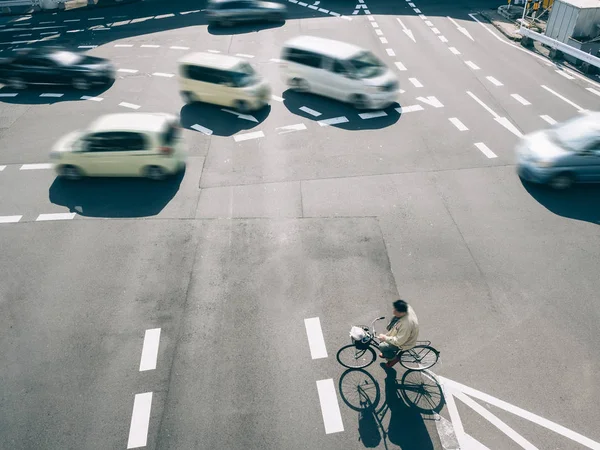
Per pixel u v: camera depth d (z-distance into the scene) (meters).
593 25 19.08
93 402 8.27
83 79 18.53
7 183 13.70
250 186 13.16
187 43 22.94
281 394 8.24
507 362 8.55
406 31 23.23
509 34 22.14
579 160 11.88
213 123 16.09
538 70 18.95
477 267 10.41
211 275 10.57
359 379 8.43
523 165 12.62
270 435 7.67
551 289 9.84
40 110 17.55
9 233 11.95
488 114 15.88
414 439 7.55
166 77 19.59
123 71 20.33
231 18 24.33
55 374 8.77
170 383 8.50
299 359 8.78
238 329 9.37
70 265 11.01
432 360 8.30
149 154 12.91
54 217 12.40
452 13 25.72
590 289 9.79
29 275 10.81
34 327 9.66
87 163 13.18
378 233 11.41
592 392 8.03
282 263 10.77
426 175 13.20
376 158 14.01
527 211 11.81
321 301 9.84
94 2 29.97
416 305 9.65
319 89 17.06
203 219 12.11
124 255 11.20
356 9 26.69
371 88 15.76
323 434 7.66
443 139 14.69
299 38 17.81
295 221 11.90
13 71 18.67
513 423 7.68
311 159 14.11
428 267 10.47
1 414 8.18
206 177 13.59
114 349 9.13
